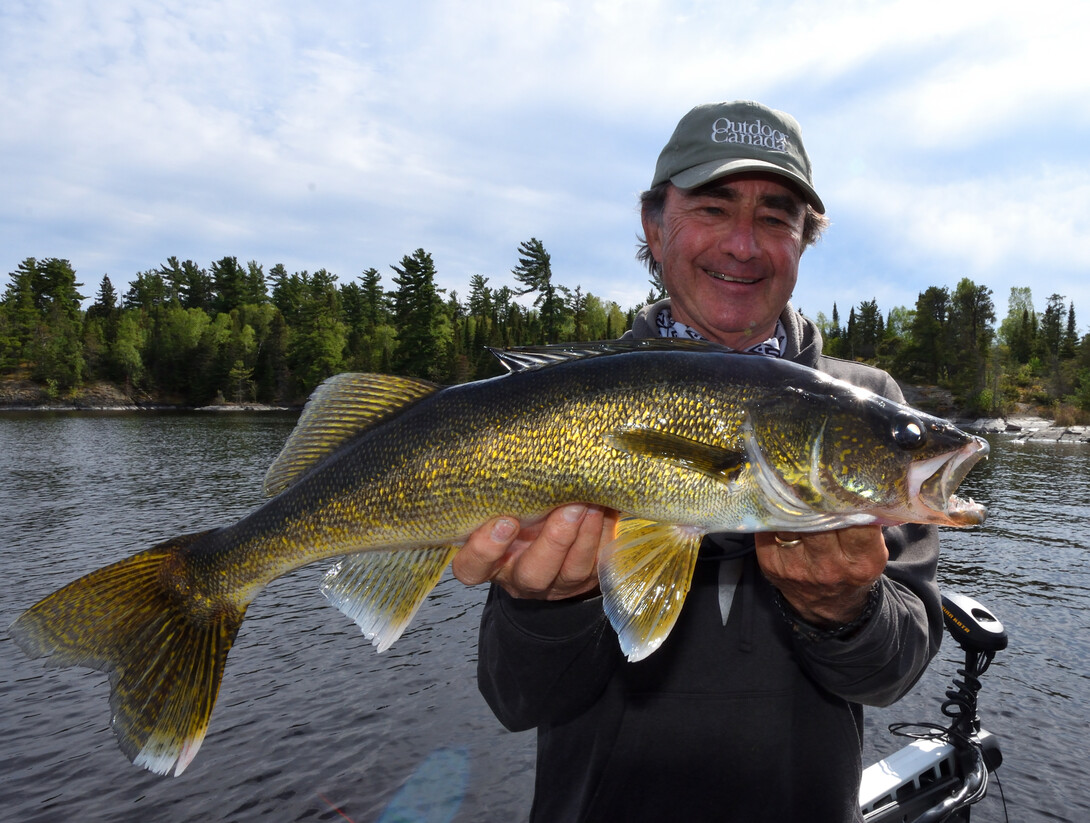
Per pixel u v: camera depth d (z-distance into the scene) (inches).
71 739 75.5
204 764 70.9
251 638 102.2
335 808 64.4
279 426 573.3
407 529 27.4
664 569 25.6
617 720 27.1
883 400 26.6
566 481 26.2
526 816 62.9
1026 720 76.8
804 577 22.8
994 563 145.3
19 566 135.3
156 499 212.7
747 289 31.5
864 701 24.9
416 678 88.9
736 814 26.6
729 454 25.8
